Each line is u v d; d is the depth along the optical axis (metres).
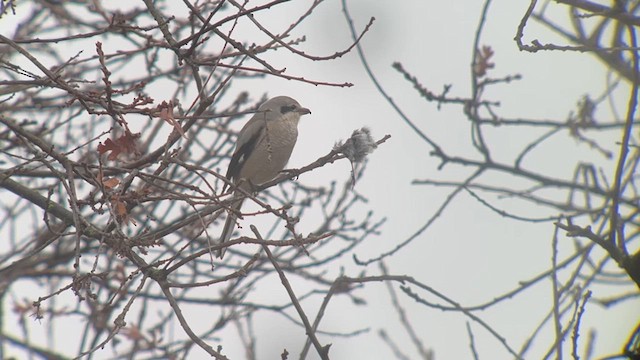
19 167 8.73
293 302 8.06
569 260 8.74
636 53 7.98
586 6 8.52
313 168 9.38
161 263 7.65
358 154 8.90
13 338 11.98
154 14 8.28
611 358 7.43
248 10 7.70
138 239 7.61
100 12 10.58
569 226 7.98
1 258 11.84
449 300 9.15
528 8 7.97
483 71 12.29
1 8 8.48
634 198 9.37
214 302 12.54
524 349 8.08
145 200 7.51
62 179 7.63
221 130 12.41
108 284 11.80
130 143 7.35
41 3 12.30
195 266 12.80
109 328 11.43
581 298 7.79
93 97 7.53
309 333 8.00
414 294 9.16
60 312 11.70
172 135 7.59
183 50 8.20
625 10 8.24
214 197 7.45
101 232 7.52
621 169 7.90
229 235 11.55
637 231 8.85
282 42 7.76
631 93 7.93
